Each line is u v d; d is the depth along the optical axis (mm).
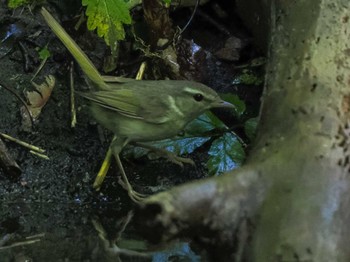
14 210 4797
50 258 4098
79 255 4156
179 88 4578
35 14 5633
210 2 6020
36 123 5246
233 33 5938
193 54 5680
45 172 5051
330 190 3355
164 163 5148
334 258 3240
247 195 3465
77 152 5156
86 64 4684
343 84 3680
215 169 4984
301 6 4043
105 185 5008
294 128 3584
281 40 4031
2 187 4961
